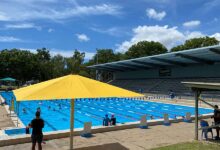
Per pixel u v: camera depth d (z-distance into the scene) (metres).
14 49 64.81
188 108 27.08
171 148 9.47
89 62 86.69
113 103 33.22
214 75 40.00
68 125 18.53
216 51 30.78
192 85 10.88
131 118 21.78
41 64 69.38
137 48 81.38
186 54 34.75
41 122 8.69
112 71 66.12
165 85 45.34
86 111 26.05
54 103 32.78
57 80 8.16
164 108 28.22
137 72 58.38
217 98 30.78
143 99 35.75
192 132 12.59
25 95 7.20
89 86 8.09
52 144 10.21
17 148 9.60
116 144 10.23
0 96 36.44
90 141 10.73
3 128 13.99
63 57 81.69
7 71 61.16
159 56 37.38
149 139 11.09
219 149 9.27
